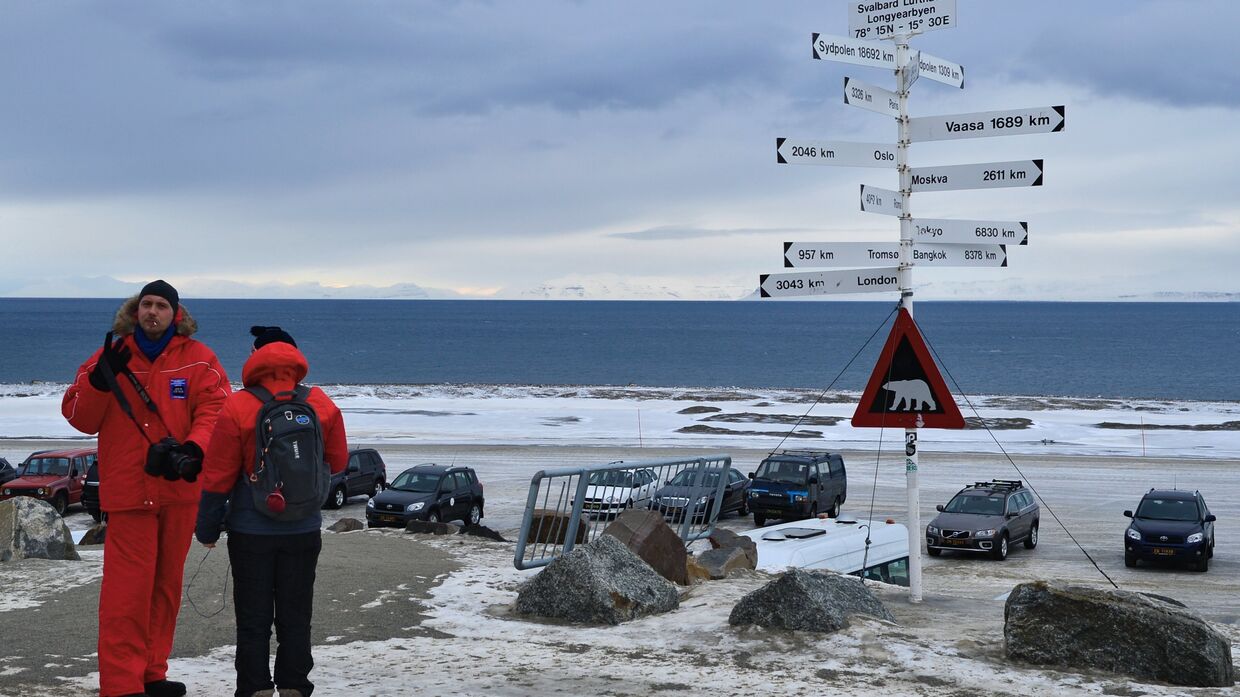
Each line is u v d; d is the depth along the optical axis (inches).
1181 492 931.3
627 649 246.2
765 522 1118.4
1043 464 1515.7
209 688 206.4
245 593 177.2
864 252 364.5
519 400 2684.5
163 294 182.7
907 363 360.5
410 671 223.1
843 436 1867.6
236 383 2883.9
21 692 196.1
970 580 784.9
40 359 5551.2
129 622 181.8
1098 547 983.0
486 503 1179.3
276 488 171.9
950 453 1641.2
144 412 181.8
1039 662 228.2
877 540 619.5
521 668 226.5
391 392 2942.9
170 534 190.4
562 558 286.4
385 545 442.0
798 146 353.7
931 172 370.9
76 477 1140.5
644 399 2760.8
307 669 181.8
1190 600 731.4
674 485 424.8
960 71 398.9
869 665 227.3
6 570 345.7
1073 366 5300.2
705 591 322.0
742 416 2197.3
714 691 207.5
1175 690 209.8
